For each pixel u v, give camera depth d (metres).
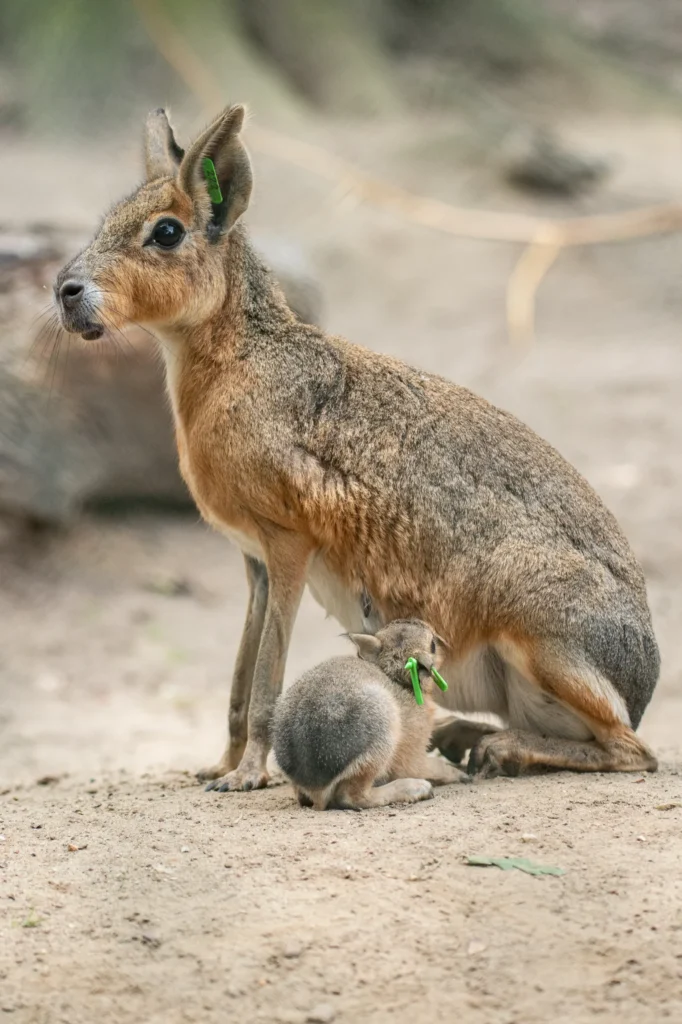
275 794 10.06
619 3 55.09
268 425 10.25
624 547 10.67
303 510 10.23
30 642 18.45
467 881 7.84
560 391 26.61
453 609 10.23
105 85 37.28
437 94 42.56
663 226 14.73
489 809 9.13
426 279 32.03
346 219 33.88
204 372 10.52
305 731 9.32
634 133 42.31
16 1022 6.67
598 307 31.25
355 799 9.38
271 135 36.25
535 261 14.73
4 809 10.15
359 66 41.94
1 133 37.16
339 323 30.27
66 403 19.81
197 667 18.06
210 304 10.52
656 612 18.75
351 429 10.33
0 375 19.23
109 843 8.77
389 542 10.27
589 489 10.88
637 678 10.34
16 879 8.18
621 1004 6.66
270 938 7.27
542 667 10.04
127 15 37.59
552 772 10.28
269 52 42.50
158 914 7.60
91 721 16.22
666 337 29.50
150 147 11.16
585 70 45.78
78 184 33.34
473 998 6.74
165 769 13.37
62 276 10.32
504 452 10.49
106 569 20.48
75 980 6.98
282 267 20.89
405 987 6.84
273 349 10.53
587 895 7.64
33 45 37.94
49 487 19.80
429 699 9.88
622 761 10.18
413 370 10.92
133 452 20.88
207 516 10.83
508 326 29.89
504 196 35.19
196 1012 6.70
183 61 37.19
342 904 7.61
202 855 8.41
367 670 9.61
